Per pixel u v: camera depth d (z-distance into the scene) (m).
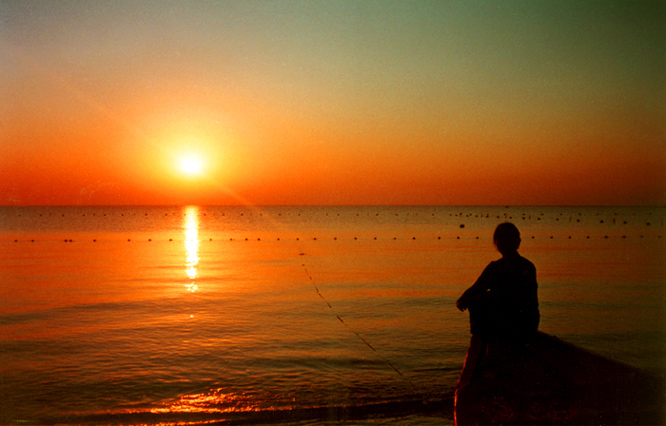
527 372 4.12
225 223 68.44
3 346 7.67
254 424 5.04
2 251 26.66
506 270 4.17
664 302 11.60
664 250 26.58
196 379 6.22
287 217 96.31
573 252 25.58
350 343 7.92
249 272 17.67
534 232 44.25
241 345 7.78
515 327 4.14
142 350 7.49
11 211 100.06
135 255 24.66
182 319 9.70
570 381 4.09
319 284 14.66
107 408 5.36
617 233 42.91
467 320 9.66
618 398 4.04
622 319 9.73
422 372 6.52
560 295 12.64
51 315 10.09
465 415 4.17
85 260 22.00
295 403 5.48
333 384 6.05
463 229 51.03
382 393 5.78
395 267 19.41
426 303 11.55
